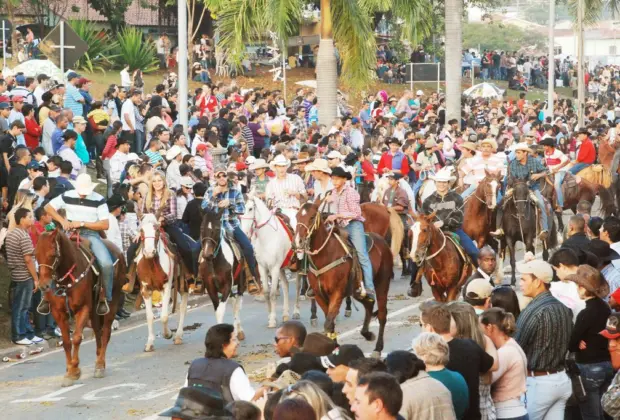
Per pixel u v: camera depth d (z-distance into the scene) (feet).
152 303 64.08
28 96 90.99
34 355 62.95
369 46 109.29
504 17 414.21
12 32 154.92
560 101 194.39
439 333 32.96
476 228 75.87
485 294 38.93
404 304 72.13
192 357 59.62
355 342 60.85
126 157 86.89
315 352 32.60
